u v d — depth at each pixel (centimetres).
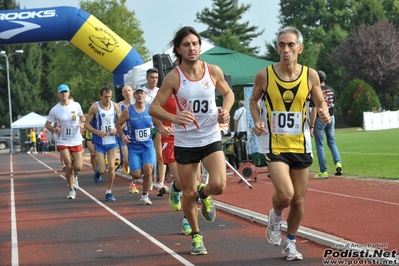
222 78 668
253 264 625
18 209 1172
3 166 3064
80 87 5522
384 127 4869
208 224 885
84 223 956
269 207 981
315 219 832
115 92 1989
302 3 9094
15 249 771
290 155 617
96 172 1622
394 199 958
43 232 889
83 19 2088
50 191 1510
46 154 4566
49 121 1278
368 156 1944
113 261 677
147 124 1134
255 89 635
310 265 602
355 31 6575
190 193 672
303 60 6100
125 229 881
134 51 2175
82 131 1354
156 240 785
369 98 5328
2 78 8506
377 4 7400
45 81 9012
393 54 6356
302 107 619
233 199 1116
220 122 642
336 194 1071
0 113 8488
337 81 6669
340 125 5550
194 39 642
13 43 2050
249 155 1520
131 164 1140
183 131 656
